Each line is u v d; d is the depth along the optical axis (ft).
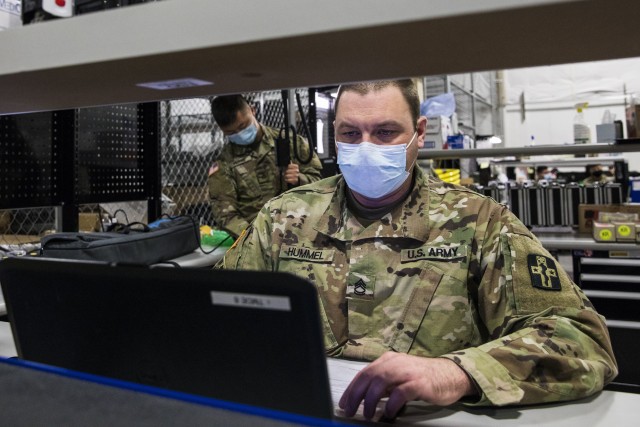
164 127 9.61
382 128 3.64
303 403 1.54
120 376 1.79
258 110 10.32
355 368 3.07
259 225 4.19
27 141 7.32
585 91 24.53
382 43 1.42
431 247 3.59
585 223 8.79
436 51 1.53
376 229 3.71
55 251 5.81
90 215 8.66
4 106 2.50
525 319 3.09
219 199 9.08
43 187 7.58
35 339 1.93
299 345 1.50
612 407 2.53
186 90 2.11
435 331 3.42
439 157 8.57
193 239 7.70
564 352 2.72
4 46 1.69
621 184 9.35
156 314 1.67
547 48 1.52
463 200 3.74
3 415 1.36
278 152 8.71
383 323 3.51
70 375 1.48
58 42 1.59
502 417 2.42
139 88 2.04
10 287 1.94
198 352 1.65
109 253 6.04
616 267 7.81
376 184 3.67
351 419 2.33
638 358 6.33
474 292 3.53
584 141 11.36
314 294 1.44
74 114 7.83
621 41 1.46
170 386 1.70
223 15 1.38
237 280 1.51
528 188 9.31
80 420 1.30
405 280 3.53
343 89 3.74
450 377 2.37
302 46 1.42
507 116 26.17
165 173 9.66
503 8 1.17
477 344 3.49
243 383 1.60
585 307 3.10
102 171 8.50
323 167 9.64
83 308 1.80
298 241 3.96
